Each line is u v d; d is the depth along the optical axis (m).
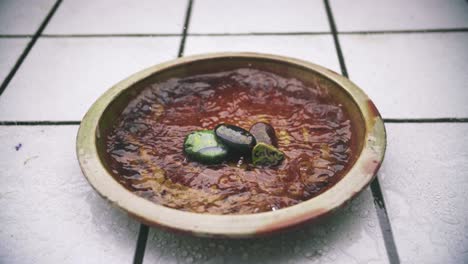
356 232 0.43
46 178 0.48
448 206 0.44
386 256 0.41
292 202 0.43
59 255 0.42
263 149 0.45
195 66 0.53
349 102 0.48
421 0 0.70
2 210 0.45
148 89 0.51
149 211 0.38
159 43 0.64
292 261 0.41
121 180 0.44
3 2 0.73
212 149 0.45
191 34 0.65
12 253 0.42
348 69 0.59
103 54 0.63
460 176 0.47
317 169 0.45
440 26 0.65
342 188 0.39
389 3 0.70
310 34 0.65
